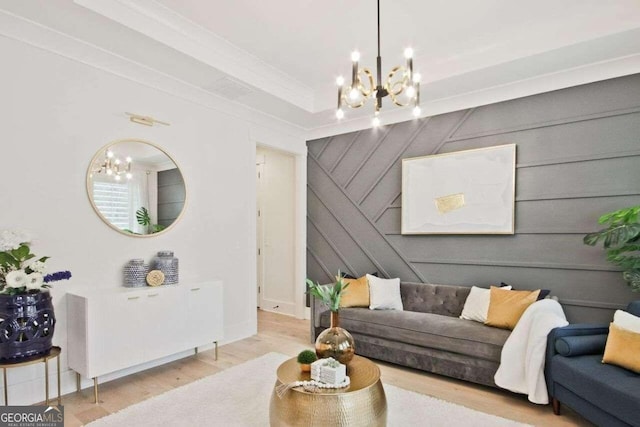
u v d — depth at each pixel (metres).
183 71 3.27
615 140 3.09
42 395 2.61
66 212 2.77
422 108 4.09
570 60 3.05
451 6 2.64
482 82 3.49
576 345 2.30
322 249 5.02
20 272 2.22
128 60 3.05
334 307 2.30
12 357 2.19
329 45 3.21
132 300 2.83
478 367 2.85
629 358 2.05
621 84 3.07
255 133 4.42
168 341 3.08
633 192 3.01
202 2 2.58
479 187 3.71
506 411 2.48
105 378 2.95
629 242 2.73
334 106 4.18
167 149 3.48
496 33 3.01
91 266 2.91
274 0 2.56
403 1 2.58
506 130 3.61
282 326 4.70
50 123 2.69
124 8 2.54
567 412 2.46
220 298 3.57
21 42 2.54
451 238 3.92
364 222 4.61
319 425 1.78
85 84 2.89
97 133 2.96
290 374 2.12
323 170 5.03
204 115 3.83
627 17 2.58
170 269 3.26
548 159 3.38
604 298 3.10
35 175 2.62
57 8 2.35
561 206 3.31
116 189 3.09
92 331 2.59
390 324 3.36
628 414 1.81
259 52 3.33
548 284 3.36
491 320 3.03
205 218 3.82
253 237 4.37
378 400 1.94
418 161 4.11
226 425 2.28
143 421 2.32
